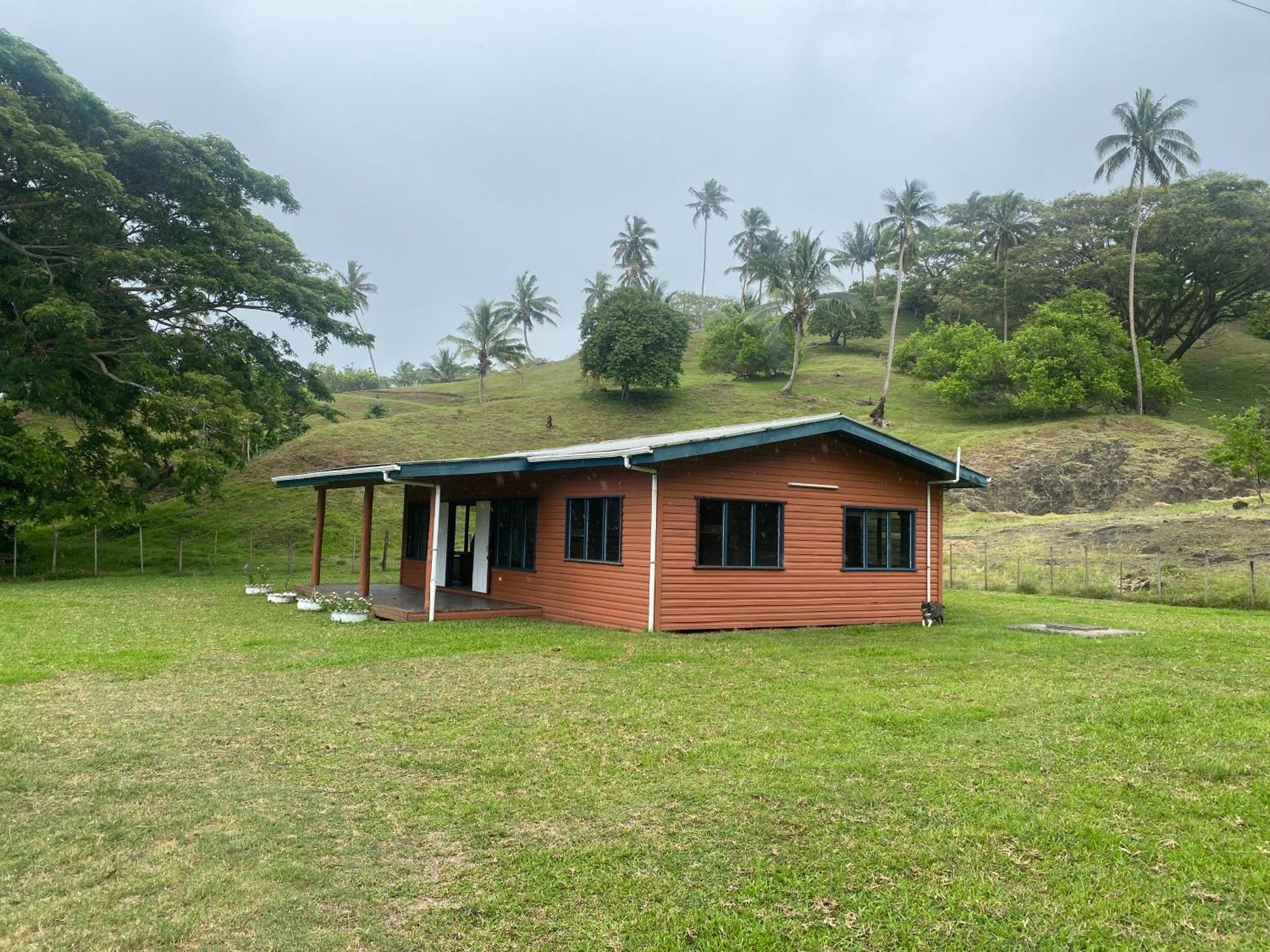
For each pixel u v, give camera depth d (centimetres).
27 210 2178
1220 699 786
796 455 1402
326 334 2681
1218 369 6209
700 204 9794
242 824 459
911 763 577
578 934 345
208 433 2420
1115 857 427
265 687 809
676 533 1276
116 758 571
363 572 1550
